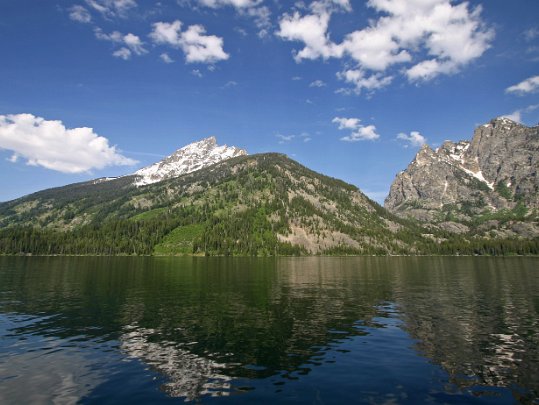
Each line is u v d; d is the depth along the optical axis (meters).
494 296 69.38
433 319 47.66
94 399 23.53
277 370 28.69
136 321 46.06
